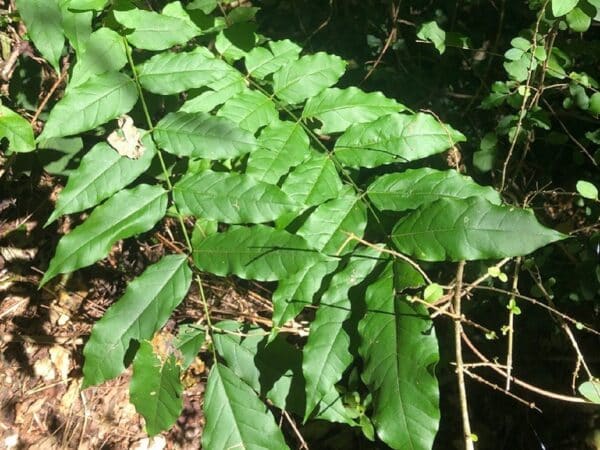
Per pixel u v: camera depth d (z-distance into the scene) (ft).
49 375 10.25
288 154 5.49
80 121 5.30
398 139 5.48
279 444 5.04
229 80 5.86
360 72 11.18
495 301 9.93
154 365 4.94
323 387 4.69
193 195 5.08
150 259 10.31
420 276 4.59
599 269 7.77
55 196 10.19
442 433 10.48
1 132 5.28
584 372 9.93
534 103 7.90
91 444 9.97
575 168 10.46
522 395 10.34
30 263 10.51
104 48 5.52
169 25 5.67
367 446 10.23
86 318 10.52
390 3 11.05
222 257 4.95
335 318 4.77
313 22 12.05
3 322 10.34
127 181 5.25
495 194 4.99
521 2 10.63
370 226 5.41
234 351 5.30
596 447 9.78
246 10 7.07
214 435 5.04
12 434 9.77
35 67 7.61
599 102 7.59
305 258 4.82
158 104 6.57
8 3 8.30
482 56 10.51
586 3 6.36
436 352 4.36
